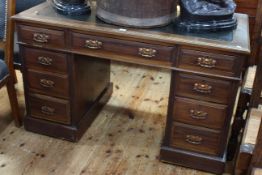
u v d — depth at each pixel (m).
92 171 1.83
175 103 1.73
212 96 1.65
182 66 1.62
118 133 2.13
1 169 1.82
